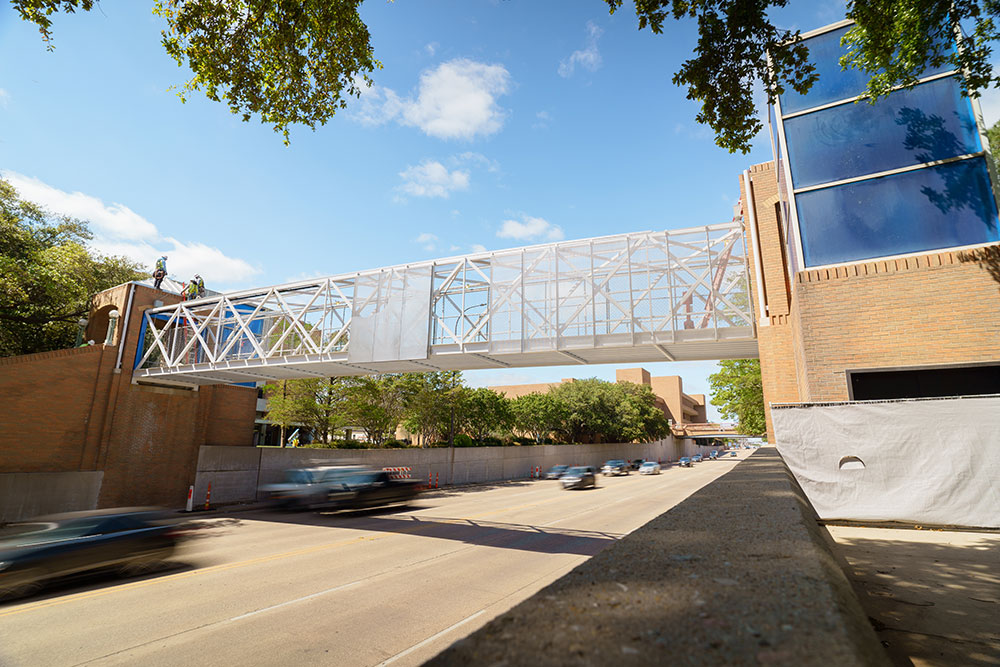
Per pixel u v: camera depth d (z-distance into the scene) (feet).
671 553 5.46
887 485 20.97
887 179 27.40
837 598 3.57
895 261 25.82
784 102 30.78
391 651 18.20
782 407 23.16
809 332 27.25
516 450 141.49
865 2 22.91
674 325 45.50
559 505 67.77
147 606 23.61
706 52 23.24
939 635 10.50
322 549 37.40
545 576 29.01
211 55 27.48
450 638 19.45
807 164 29.43
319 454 85.20
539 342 48.88
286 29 26.86
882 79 24.75
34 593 25.50
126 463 67.51
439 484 109.91
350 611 22.76
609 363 54.13
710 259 46.29
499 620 3.48
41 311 73.00
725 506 9.18
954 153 26.23
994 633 10.52
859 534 20.39
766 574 4.37
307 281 60.59
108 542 28.48
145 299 73.26
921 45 23.16
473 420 135.64
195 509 66.44
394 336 53.62
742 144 25.23
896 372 25.25
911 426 20.98
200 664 17.21
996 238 24.50
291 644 18.88
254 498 74.79
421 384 109.50
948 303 24.41
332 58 28.78
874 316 25.85
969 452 19.97
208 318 66.18
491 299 51.60
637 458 229.45
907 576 14.66
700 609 3.40
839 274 27.02
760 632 2.83
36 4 23.12
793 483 16.34
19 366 59.36
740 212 50.24
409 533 44.73
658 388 324.19
